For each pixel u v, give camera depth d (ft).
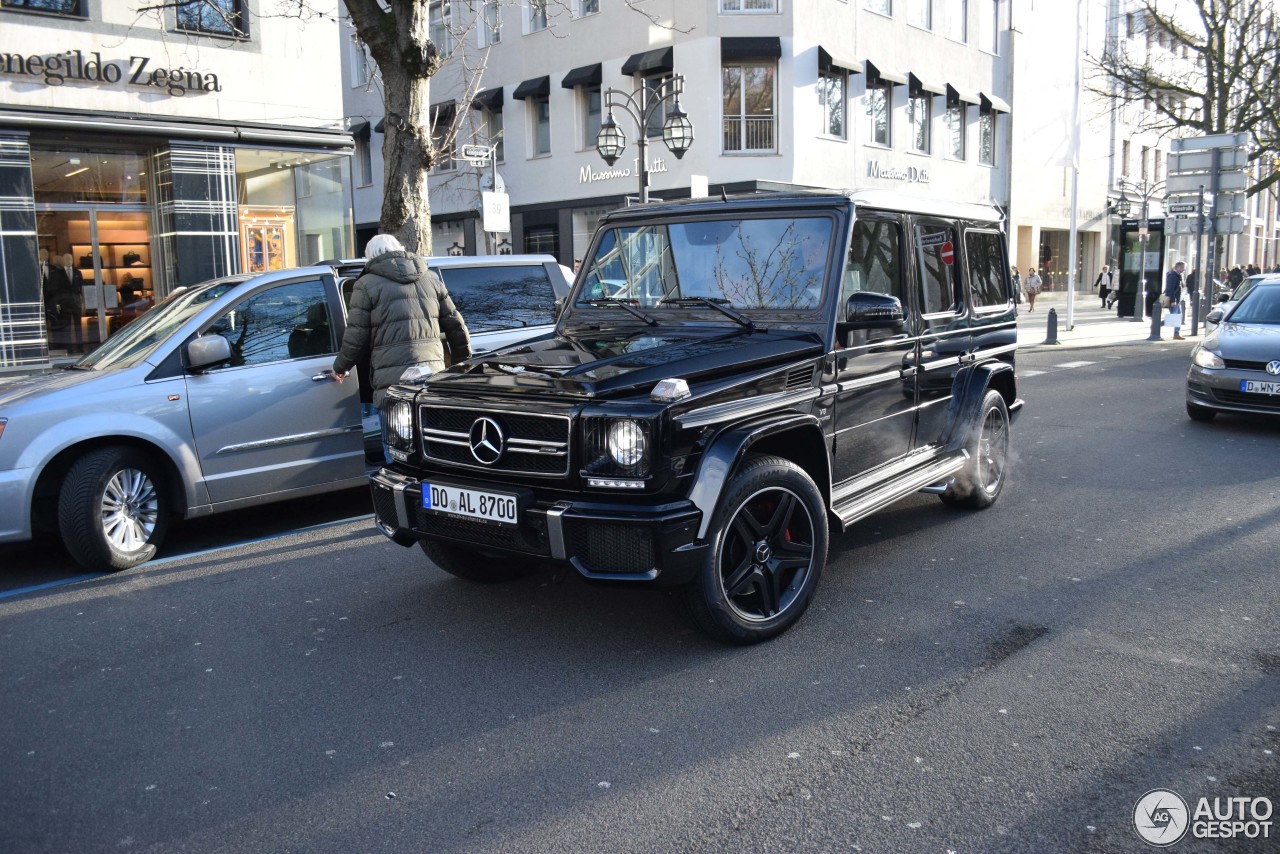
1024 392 43.96
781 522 14.32
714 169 77.36
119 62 44.57
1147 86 90.38
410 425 14.57
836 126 83.56
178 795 10.56
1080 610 15.56
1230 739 11.13
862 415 16.43
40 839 9.77
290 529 22.43
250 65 48.78
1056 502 22.98
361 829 9.77
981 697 12.37
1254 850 8.99
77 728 12.28
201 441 20.17
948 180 98.43
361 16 33.42
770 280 16.07
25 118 41.39
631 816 9.84
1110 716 11.76
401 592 17.37
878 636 14.57
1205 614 15.26
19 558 20.79
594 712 12.26
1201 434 32.14
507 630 15.29
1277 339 32.32
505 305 25.11
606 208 84.74
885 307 14.73
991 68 104.06
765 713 12.08
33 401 18.58
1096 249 135.33
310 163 51.47
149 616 16.52
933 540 19.85
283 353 21.59
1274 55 88.02
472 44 93.20
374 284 20.44
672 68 78.18
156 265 47.85
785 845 9.23
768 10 76.64
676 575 12.53
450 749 11.41
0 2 41.39
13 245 42.06
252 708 12.71
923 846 9.16
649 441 12.16
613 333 16.42
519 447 13.12
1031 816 9.63
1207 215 73.77
